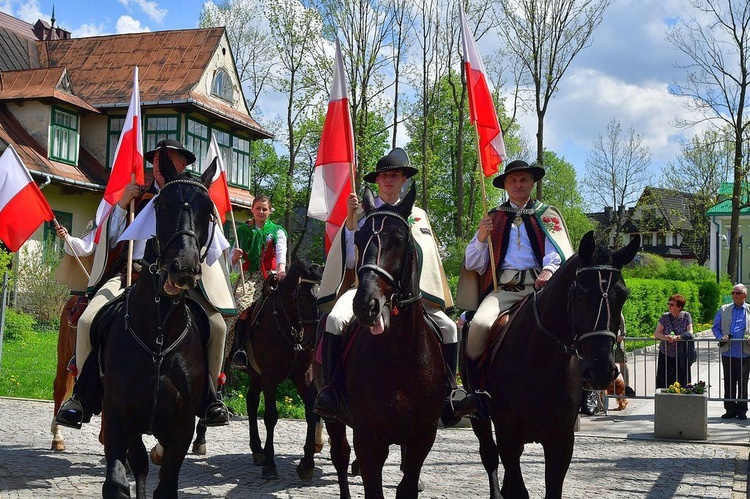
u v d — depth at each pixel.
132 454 5.53
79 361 5.71
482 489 7.48
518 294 6.24
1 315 15.63
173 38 34.22
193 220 4.89
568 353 5.11
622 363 13.98
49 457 8.41
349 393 5.04
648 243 82.19
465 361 6.25
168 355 5.14
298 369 8.18
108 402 5.15
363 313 4.31
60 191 28.47
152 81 32.69
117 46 34.81
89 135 31.69
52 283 22.92
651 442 10.62
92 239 7.20
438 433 11.09
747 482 7.99
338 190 7.09
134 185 6.16
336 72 7.15
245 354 8.50
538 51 29.23
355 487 7.44
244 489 7.28
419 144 45.75
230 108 35.12
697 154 48.69
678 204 63.06
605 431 11.63
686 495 7.37
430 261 5.90
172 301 5.13
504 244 6.35
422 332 4.96
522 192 6.43
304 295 8.07
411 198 4.75
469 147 45.97
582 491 7.48
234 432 10.60
